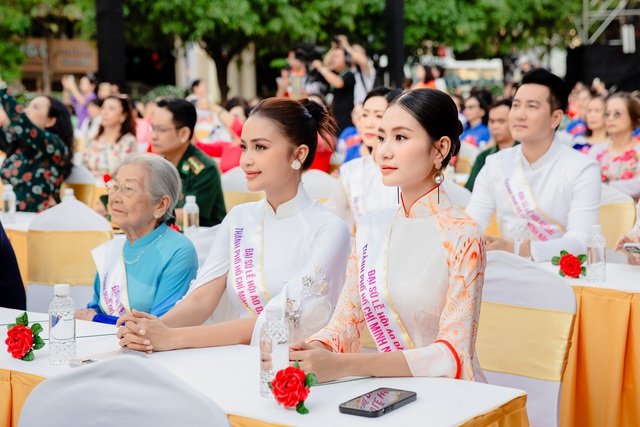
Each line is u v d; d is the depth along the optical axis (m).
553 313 2.96
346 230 3.04
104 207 5.61
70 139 6.62
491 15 19.81
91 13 18.27
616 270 4.02
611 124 6.41
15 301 3.77
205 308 3.09
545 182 4.47
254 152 2.97
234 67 23.86
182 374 2.42
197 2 16.94
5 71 19.61
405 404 2.12
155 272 3.32
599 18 18.47
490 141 9.28
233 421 2.06
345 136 8.51
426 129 2.50
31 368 2.51
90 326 3.00
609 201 4.95
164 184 3.34
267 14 17.53
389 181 2.53
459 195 5.10
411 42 19.42
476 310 2.48
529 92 4.38
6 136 6.52
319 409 2.09
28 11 20.06
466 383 2.29
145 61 24.64
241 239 3.10
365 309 2.60
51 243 4.61
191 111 5.30
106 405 2.01
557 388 2.94
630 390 3.58
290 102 3.00
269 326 2.20
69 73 23.09
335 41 8.92
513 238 4.35
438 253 2.51
